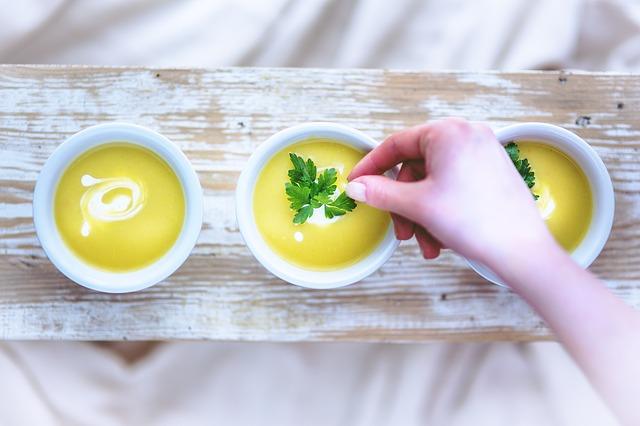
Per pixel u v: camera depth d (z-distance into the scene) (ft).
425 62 2.76
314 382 2.70
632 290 2.23
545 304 1.79
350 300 2.19
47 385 2.62
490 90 2.23
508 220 1.82
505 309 2.21
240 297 2.18
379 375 2.70
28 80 2.18
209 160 2.19
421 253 2.20
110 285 2.01
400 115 2.22
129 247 2.11
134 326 2.18
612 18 2.74
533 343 2.70
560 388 2.69
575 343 1.77
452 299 2.21
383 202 1.91
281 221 2.13
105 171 2.12
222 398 2.69
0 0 2.57
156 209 2.12
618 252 2.23
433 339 2.20
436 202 1.85
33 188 2.18
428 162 1.89
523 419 2.69
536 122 2.23
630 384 1.74
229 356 2.69
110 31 2.67
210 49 2.69
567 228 2.16
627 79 2.24
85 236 2.10
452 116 2.22
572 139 2.08
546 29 2.73
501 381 2.71
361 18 2.73
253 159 2.02
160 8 2.68
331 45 2.76
